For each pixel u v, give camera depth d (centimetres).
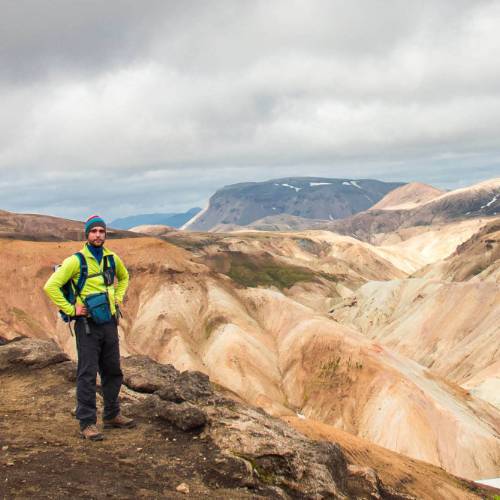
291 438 942
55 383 1144
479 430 7956
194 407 903
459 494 2588
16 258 11356
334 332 10100
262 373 9838
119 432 861
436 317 13625
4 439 773
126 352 9981
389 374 8925
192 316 11288
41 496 591
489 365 10744
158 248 12525
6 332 9788
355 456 2611
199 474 749
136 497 637
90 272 803
